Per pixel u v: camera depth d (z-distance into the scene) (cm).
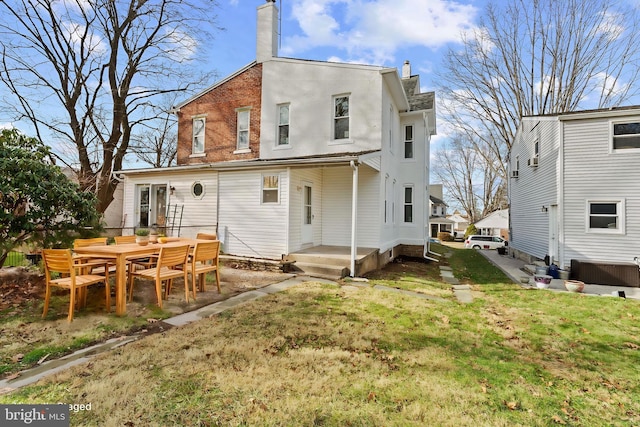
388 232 1202
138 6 1501
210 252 635
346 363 351
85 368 319
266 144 1245
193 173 1160
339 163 871
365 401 279
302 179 1021
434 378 325
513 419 263
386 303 604
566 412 276
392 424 250
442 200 4922
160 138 2398
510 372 347
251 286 712
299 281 776
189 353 360
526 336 466
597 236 964
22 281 637
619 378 343
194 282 594
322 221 1147
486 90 2367
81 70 1530
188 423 242
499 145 2694
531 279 951
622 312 596
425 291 734
